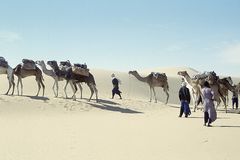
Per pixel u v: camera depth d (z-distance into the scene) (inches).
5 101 939.3
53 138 576.7
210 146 519.2
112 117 887.1
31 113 887.7
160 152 479.2
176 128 695.1
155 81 1267.2
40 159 434.6
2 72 1029.8
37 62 1106.7
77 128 688.4
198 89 1062.4
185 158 443.8
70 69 1075.9
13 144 523.5
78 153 470.3
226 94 1126.4
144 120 831.7
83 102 1066.1
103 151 484.1
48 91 1579.7
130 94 1972.2
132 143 542.0
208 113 724.0
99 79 2047.2
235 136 602.5
